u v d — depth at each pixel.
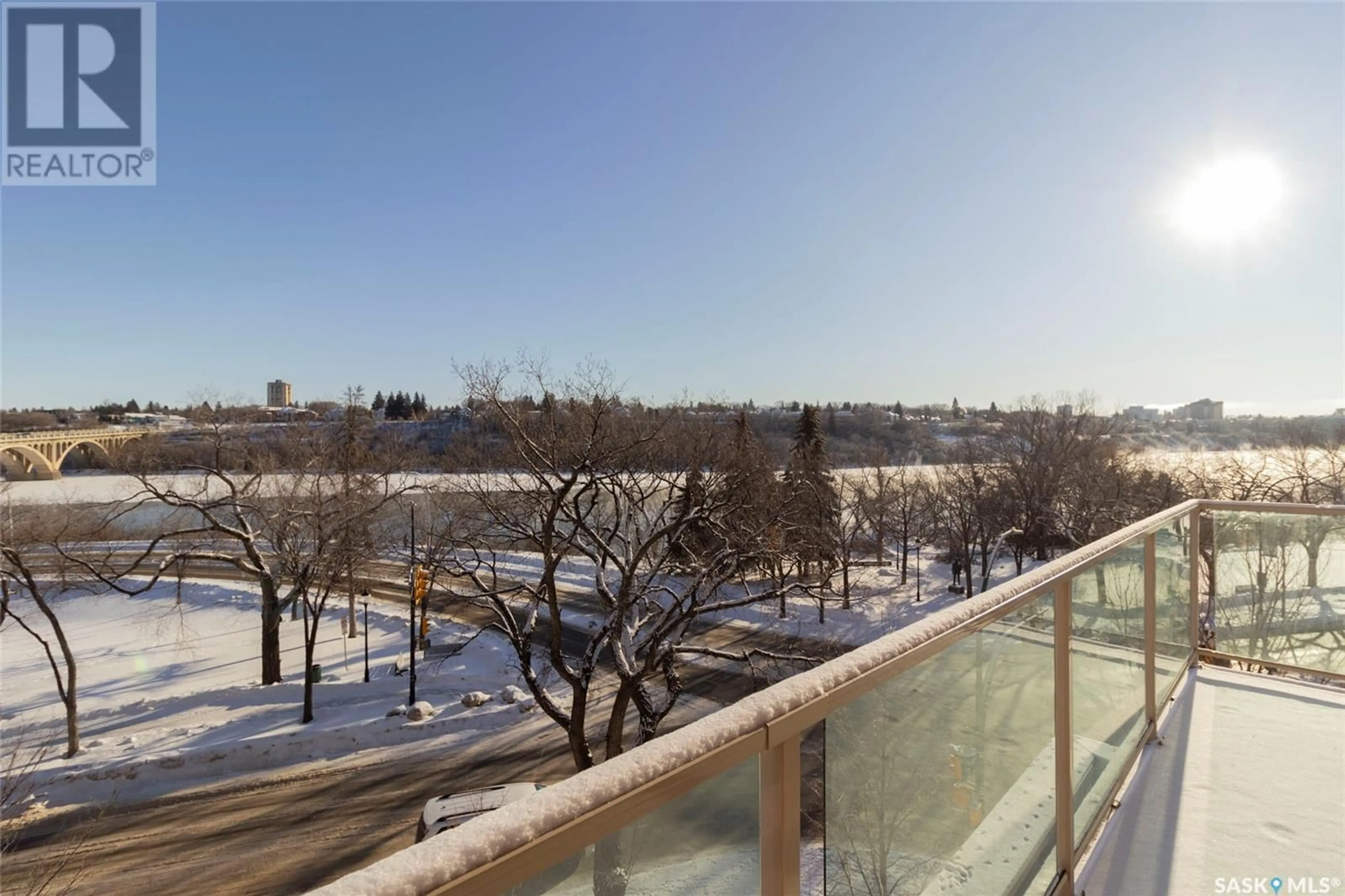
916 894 1.32
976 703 1.55
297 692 18.86
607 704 17.41
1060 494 27.30
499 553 35.12
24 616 29.09
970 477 30.61
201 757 14.70
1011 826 1.66
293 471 20.38
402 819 12.69
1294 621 3.46
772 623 23.80
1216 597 3.76
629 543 13.50
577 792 0.71
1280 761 2.57
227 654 23.81
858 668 1.11
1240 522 3.67
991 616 1.52
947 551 36.91
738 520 14.45
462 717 16.69
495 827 0.63
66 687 20.38
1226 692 3.24
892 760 1.26
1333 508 3.30
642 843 0.77
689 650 11.84
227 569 36.34
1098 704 2.29
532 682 11.91
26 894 10.68
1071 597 2.02
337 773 14.51
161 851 11.79
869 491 35.09
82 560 19.19
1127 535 2.48
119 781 14.12
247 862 11.45
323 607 20.42
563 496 12.33
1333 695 3.17
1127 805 2.32
